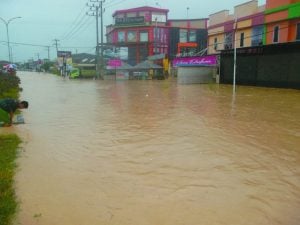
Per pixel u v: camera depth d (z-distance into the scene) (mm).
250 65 33188
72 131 12055
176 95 25531
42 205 5840
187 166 8008
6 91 24562
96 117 15250
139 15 72188
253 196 6273
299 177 7266
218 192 6461
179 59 44500
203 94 25859
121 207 5812
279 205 5887
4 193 6086
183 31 70500
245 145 9891
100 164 8164
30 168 7793
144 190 6562
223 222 5289
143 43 69875
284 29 31109
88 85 42094
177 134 11414
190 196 6277
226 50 36344
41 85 42656
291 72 27984
